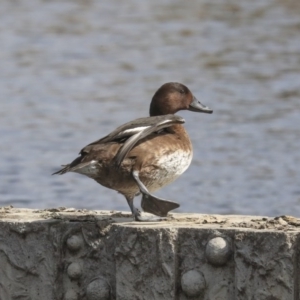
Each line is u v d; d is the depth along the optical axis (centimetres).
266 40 3400
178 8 4231
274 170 1739
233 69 2925
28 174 1778
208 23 3816
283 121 2183
